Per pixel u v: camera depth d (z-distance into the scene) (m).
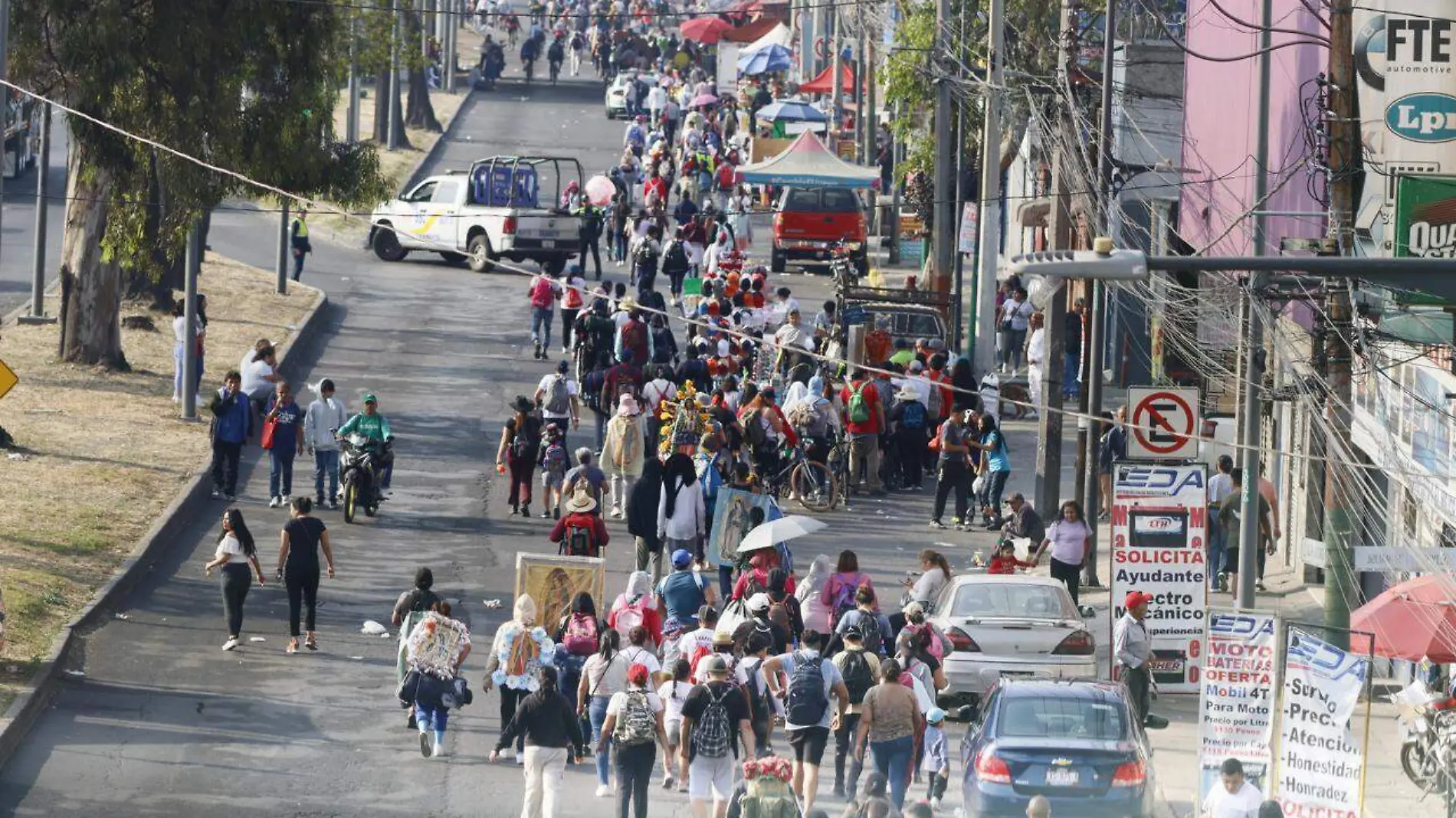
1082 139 103.19
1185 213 102.19
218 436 88.88
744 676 52.72
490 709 62.56
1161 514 63.62
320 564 79.06
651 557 78.38
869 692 51.00
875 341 107.69
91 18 86.38
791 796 44.50
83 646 66.31
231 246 164.25
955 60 120.69
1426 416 61.06
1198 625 63.88
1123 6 110.69
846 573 65.50
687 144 199.75
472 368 122.69
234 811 51.50
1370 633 49.22
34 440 94.50
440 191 159.62
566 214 156.25
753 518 73.75
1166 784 56.06
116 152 90.19
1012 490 98.44
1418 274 35.44
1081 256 36.03
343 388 115.50
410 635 57.72
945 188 126.38
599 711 53.34
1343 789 47.94
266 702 61.75
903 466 100.25
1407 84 63.84
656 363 103.25
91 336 112.69
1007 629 62.66
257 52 91.69
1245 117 88.19
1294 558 84.06
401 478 95.69
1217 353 87.12
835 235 160.88
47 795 52.12
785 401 98.31
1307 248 70.44
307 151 92.44
